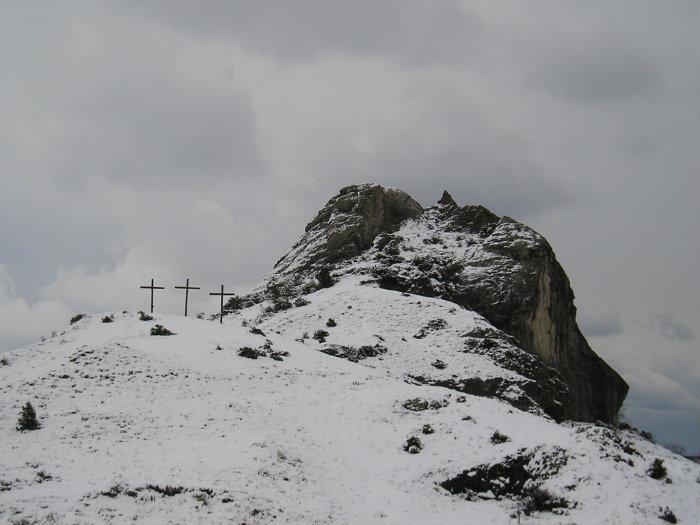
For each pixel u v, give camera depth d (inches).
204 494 1047.0
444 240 4035.4
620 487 1165.1
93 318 2637.8
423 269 3555.6
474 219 4210.1
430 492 1220.5
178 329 2384.4
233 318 3284.9
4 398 1438.2
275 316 3063.5
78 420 1353.3
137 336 2213.3
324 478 1234.6
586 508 1125.1
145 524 948.0
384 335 2541.8
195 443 1286.9
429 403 1625.2
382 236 3929.6
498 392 2220.7
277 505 1064.8
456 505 1192.8
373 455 1373.0
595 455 1256.2
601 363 3582.7
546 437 1358.3
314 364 2085.4
